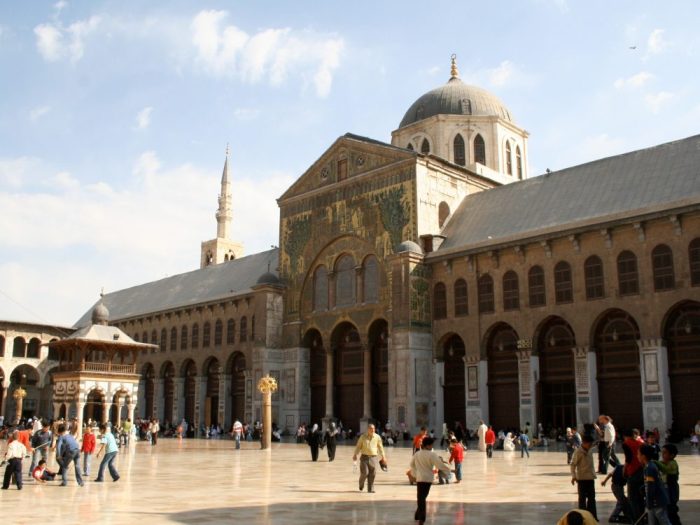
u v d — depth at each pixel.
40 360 85.38
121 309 86.44
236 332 66.50
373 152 54.25
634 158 45.16
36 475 22.92
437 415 47.47
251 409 60.47
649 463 11.85
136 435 57.47
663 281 37.94
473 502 17.58
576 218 42.88
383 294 51.44
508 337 45.25
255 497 18.88
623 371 39.53
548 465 28.30
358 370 54.00
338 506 17.02
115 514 15.78
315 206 58.38
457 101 65.56
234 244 103.38
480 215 50.72
